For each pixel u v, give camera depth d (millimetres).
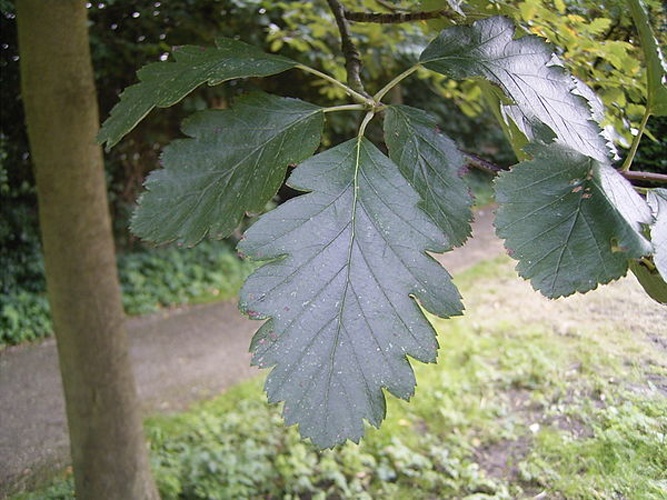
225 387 1105
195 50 207
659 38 236
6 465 884
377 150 176
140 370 1177
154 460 821
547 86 186
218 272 1663
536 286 144
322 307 161
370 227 166
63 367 609
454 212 182
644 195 179
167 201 182
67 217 553
